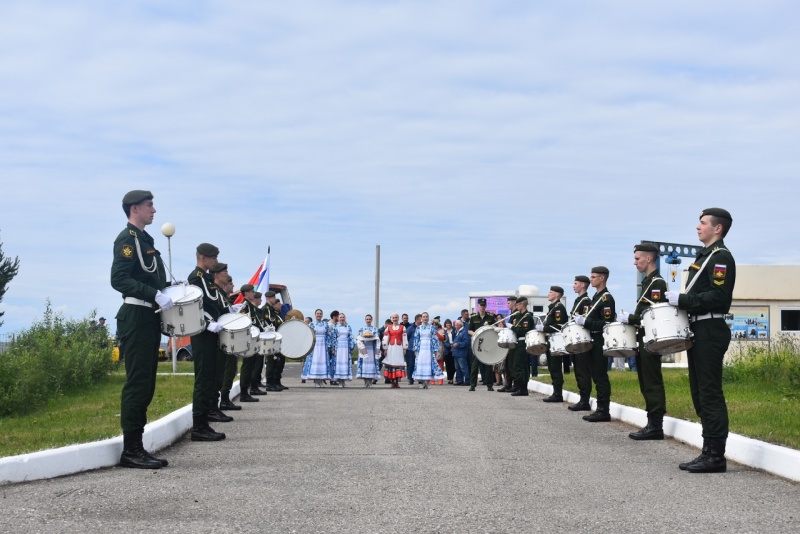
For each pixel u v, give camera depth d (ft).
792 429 35.06
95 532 18.49
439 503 22.16
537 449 33.22
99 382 73.41
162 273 29.43
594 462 30.07
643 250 38.19
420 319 87.45
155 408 45.39
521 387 65.87
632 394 56.59
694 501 23.07
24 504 21.24
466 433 37.86
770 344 83.97
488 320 81.25
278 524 19.51
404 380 104.27
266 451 31.91
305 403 55.31
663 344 30.04
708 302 28.37
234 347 36.68
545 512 21.31
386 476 26.13
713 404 28.45
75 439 31.53
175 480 25.17
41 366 56.80
